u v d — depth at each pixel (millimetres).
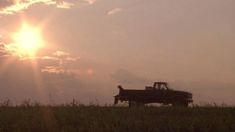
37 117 18719
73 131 16531
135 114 20781
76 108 22297
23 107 23156
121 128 16625
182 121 17797
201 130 16719
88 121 18078
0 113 20000
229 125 17141
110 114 20094
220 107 23125
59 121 18125
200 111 21734
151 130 16516
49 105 23953
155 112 21688
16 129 16562
